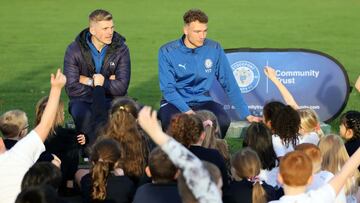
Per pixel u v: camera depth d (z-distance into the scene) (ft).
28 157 23.86
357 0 116.06
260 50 43.68
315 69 43.98
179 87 37.42
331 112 44.37
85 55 37.55
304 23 94.73
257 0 117.60
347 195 27.45
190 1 116.47
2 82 60.29
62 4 110.83
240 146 41.39
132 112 28.91
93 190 24.80
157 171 21.89
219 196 17.30
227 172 27.27
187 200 17.34
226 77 37.68
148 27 90.99
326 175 25.53
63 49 76.48
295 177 20.07
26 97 54.75
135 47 77.46
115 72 38.09
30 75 63.52
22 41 80.94
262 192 23.82
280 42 81.00
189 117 26.16
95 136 34.45
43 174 21.65
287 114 30.48
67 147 31.96
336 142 27.32
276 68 43.73
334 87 44.19
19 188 23.70
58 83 23.04
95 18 36.99
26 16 99.14
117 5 110.83
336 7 109.29
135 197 22.08
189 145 25.94
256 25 93.30
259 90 43.73
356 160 20.70
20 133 29.50
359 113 31.96
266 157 28.12
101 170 24.72
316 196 20.21
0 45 78.28
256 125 28.45
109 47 37.78
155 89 58.54
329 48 77.41
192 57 37.04
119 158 25.22
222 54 37.45
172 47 37.06
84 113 36.17
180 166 17.31
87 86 37.27
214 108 37.24
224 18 99.25
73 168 31.89
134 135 28.09
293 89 43.98
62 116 31.99
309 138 32.17
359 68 67.31
